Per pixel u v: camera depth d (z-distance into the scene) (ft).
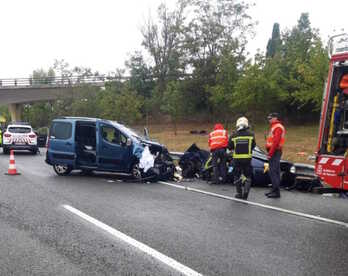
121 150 39.50
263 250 17.88
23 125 74.43
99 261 16.38
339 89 22.98
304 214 25.12
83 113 117.70
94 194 31.45
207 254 17.26
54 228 21.25
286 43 116.47
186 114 120.78
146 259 16.62
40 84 170.30
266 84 78.74
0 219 23.12
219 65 98.94
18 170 47.26
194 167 41.70
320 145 23.73
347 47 22.66
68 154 41.63
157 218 23.58
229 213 25.16
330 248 18.31
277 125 30.81
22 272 15.19
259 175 35.94
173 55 133.90
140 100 112.57
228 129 102.94
